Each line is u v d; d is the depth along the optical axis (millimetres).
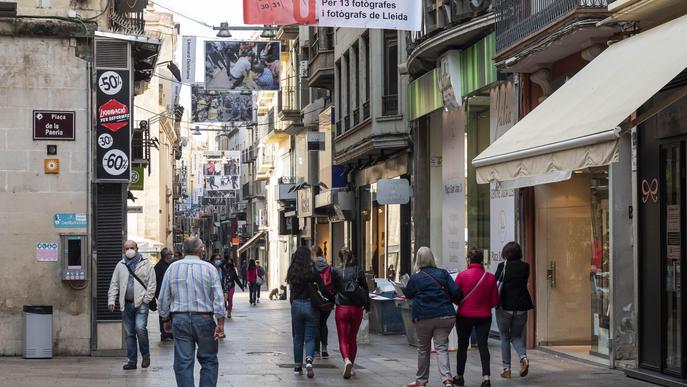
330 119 44312
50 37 20391
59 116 20359
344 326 16578
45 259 20203
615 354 17422
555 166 13016
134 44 20969
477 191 26094
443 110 28312
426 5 26453
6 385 14891
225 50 30641
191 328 12102
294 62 59000
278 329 28734
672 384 14594
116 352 20453
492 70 23172
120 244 20641
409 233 33438
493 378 16141
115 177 20469
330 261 48438
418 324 14422
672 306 15086
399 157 34250
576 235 20078
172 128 81375
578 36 17828
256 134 85062
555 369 17453
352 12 17688
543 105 15906
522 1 20297
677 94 11742
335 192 42188
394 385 15523
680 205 14766
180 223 123062
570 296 20297
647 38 14289
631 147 17062
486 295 14992
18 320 20062
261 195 80750
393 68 33562
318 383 15688
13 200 20141
